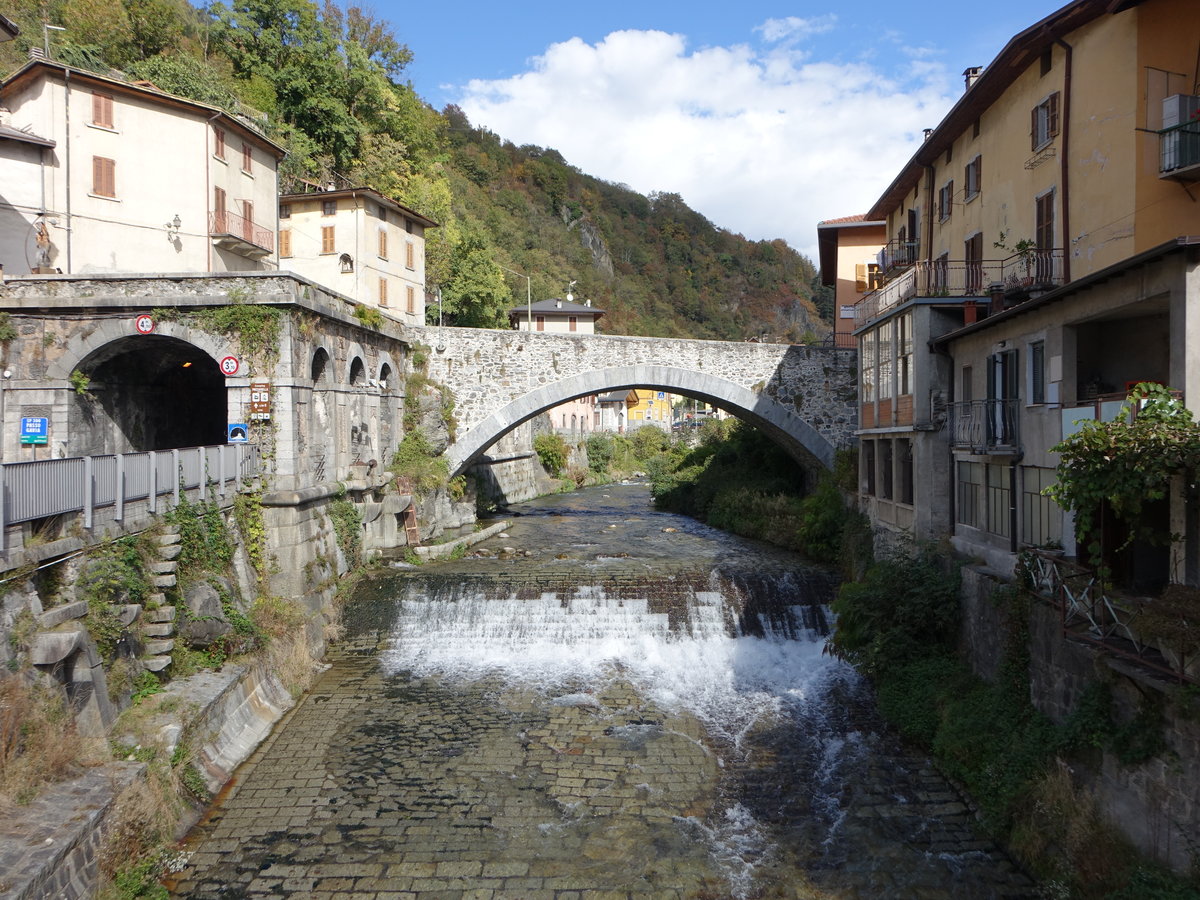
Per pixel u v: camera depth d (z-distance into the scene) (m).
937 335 17.52
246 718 13.61
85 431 19.62
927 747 13.43
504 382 28.56
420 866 10.30
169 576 12.83
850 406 30.22
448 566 22.94
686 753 13.54
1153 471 8.66
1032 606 11.69
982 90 19.55
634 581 20.03
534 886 9.94
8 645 9.45
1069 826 9.51
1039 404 13.23
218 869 10.12
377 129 43.47
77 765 9.83
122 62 33.91
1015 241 18.86
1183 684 8.09
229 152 25.75
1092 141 15.82
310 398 19.50
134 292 18.83
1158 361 12.27
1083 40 16.06
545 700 15.66
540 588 19.70
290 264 31.00
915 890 9.84
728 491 34.38
